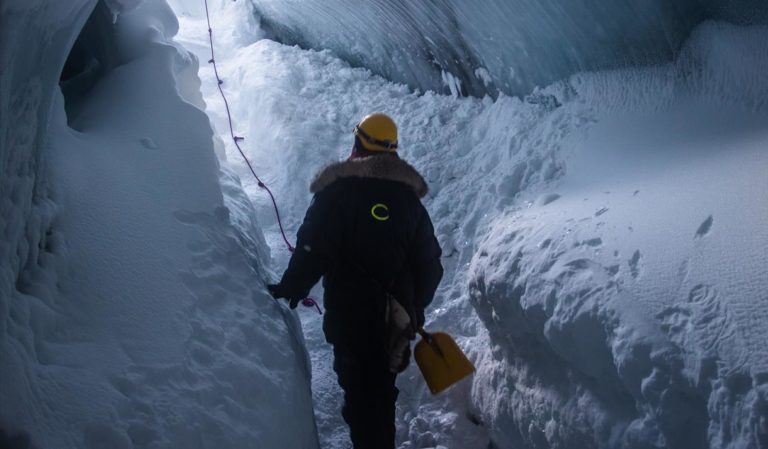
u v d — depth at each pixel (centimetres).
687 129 356
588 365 256
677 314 230
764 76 339
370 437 287
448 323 405
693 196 282
